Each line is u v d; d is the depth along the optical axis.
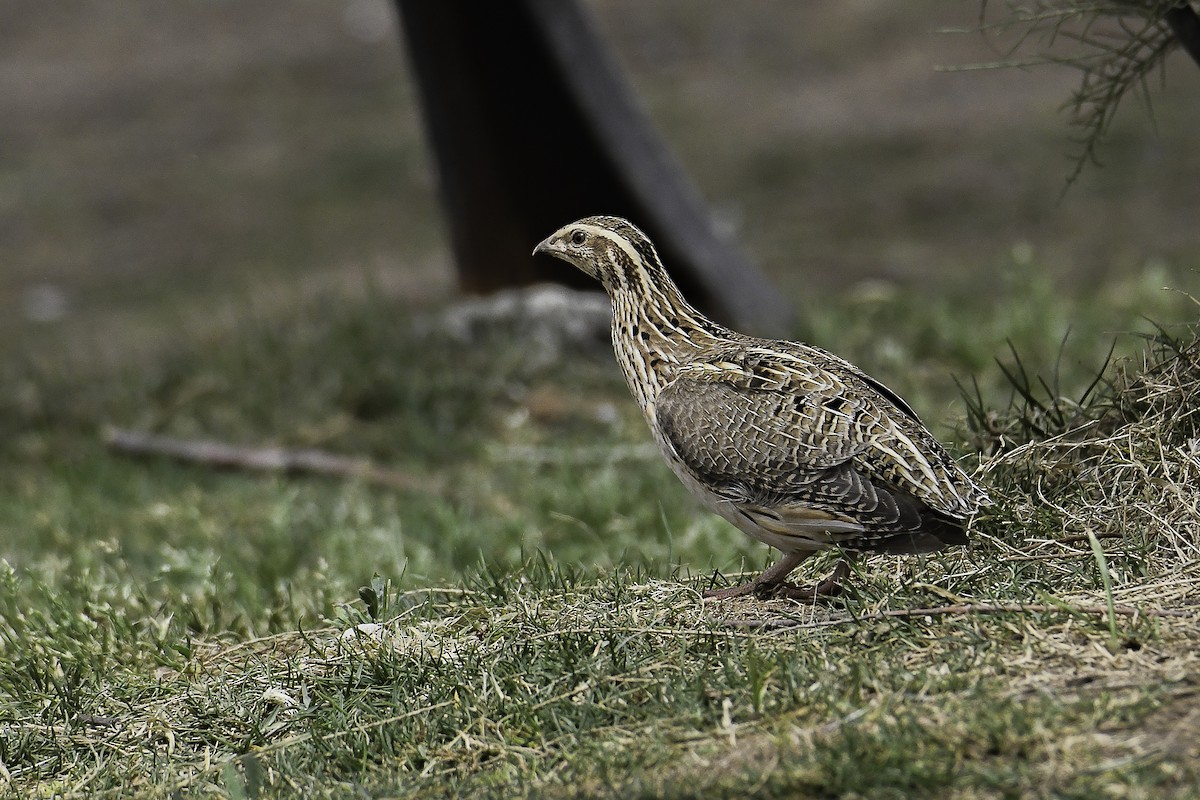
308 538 11.40
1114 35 8.73
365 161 28.31
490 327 16.47
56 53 36.28
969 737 5.41
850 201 23.80
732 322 16.66
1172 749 5.21
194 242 25.33
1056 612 6.36
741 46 31.45
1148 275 16.91
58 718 7.30
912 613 6.50
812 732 5.69
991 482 7.90
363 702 6.76
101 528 12.00
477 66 16.08
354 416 15.42
